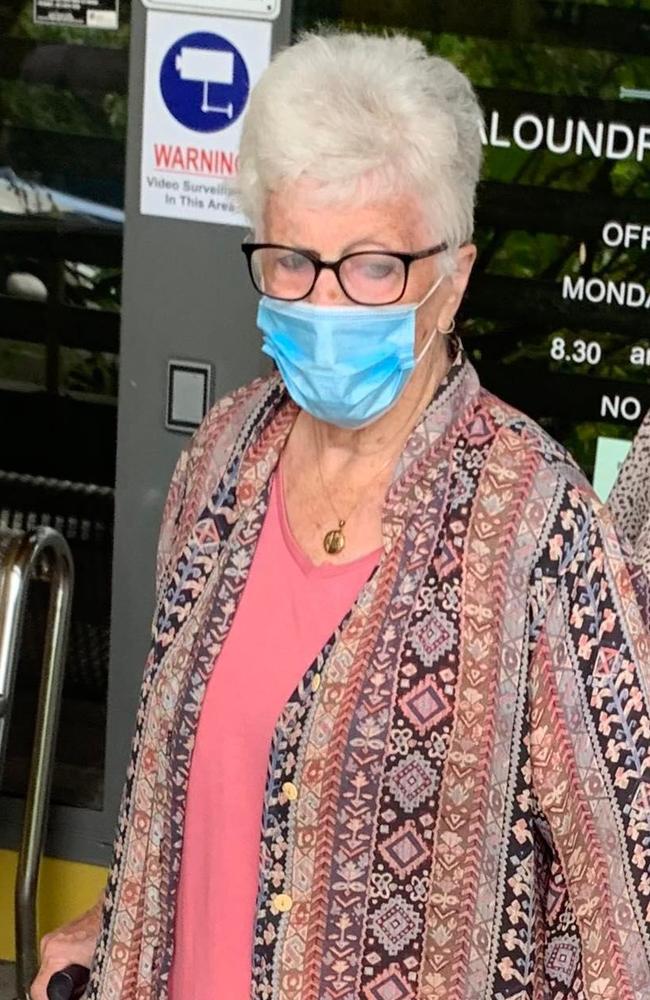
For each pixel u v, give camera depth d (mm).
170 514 1772
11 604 2568
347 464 1616
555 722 1492
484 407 1585
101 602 3064
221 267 2771
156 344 2842
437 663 1498
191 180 2742
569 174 2662
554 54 2613
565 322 2730
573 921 1562
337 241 1489
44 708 2787
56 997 1842
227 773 1606
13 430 3039
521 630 1485
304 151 1448
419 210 1497
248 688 1591
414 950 1540
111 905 1747
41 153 2867
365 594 1535
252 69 2662
